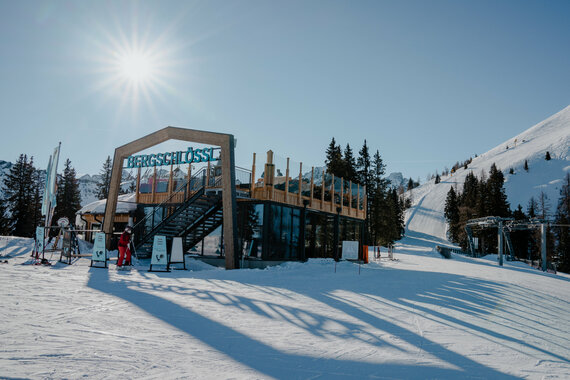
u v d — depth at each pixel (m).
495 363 4.74
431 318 7.63
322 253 25.38
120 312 6.44
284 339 5.38
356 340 5.56
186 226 21.97
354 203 29.70
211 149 20.33
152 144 21.30
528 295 13.36
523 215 82.31
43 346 4.23
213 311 7.07
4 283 8.97
